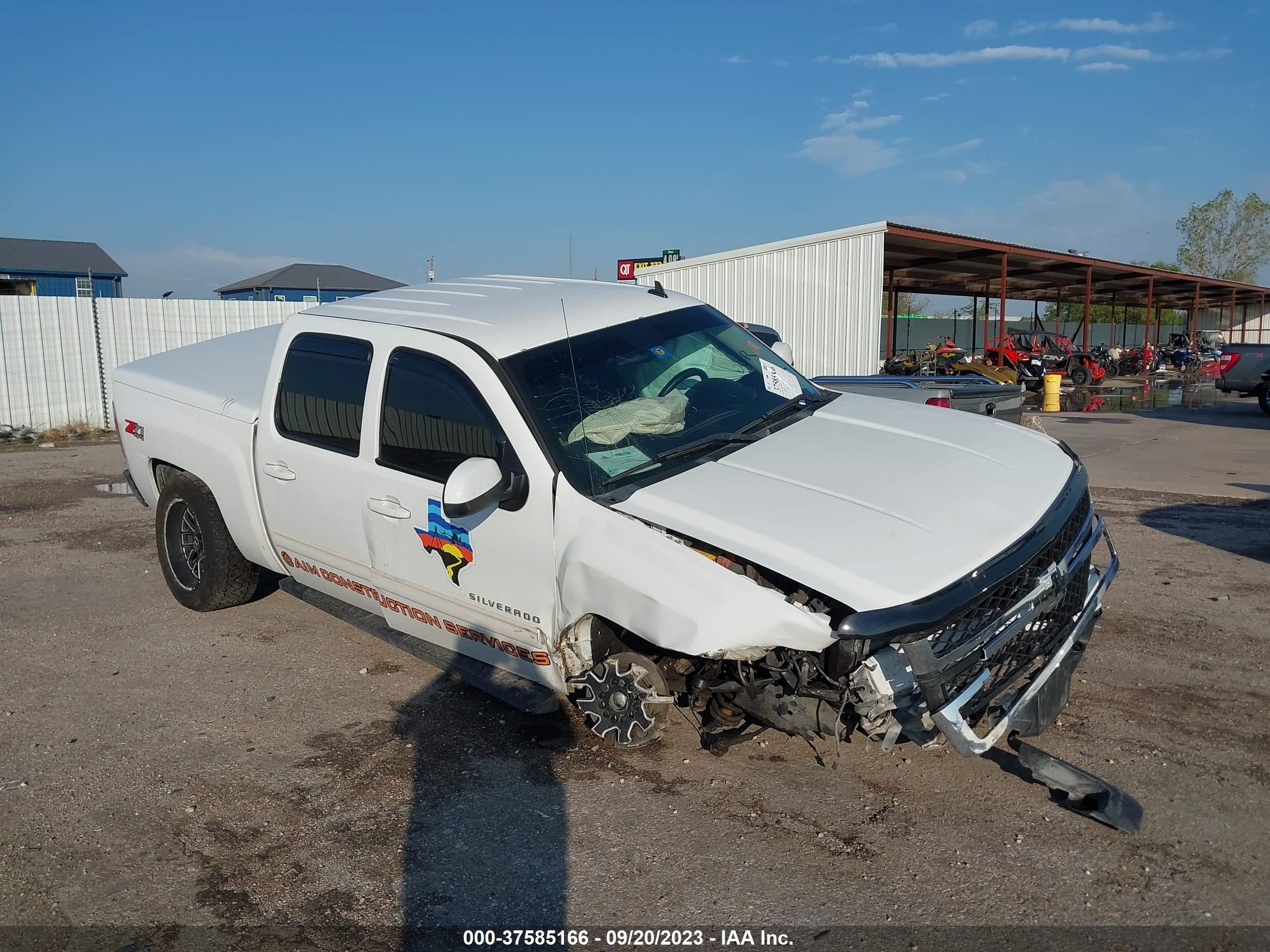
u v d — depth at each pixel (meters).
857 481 3.58
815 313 19.95
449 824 3.53
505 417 3.79
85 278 46.84
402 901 3.09
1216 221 69.50
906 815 3.50
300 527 4.85
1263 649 4.95
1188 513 8.37
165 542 6.11
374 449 4.35
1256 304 59.66
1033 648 3.41
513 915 3.00
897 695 2.98
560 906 3.04
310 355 4.78
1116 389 27.62
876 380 9.96
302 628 5.74
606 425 3.86
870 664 2.98
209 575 5.78
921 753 3.96
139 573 6.93
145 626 5.81
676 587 3.20
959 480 3.64
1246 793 3.55
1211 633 5.20
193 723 4.44
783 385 4.60
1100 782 3.40
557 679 3.88
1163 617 5.47
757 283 20.80
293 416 4.84
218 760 4.07
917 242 22.67
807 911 2.96
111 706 4.64
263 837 3.48
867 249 19.00
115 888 3.19
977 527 3.32
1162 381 31.88
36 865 3.32
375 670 5.06
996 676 3.30
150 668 5.13
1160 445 13.40
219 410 5.37
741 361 4.59
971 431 4.25
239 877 3.24
